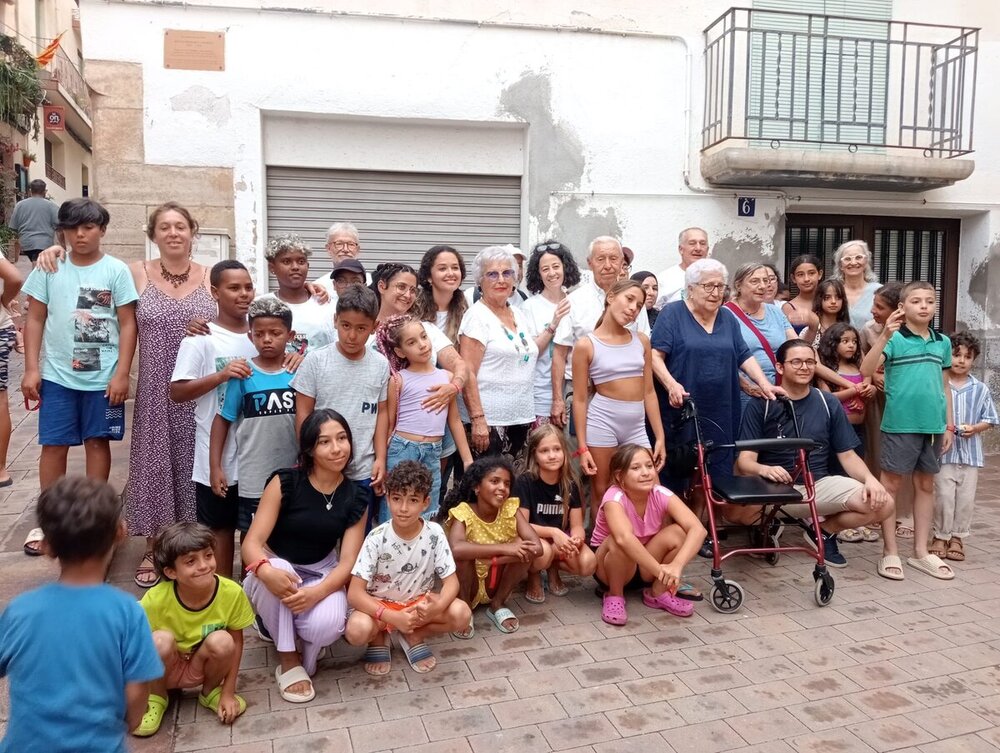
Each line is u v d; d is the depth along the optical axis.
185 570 2.79
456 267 4.44
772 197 7.22
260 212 6.29
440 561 3.39
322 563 3.38
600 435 4.30
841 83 7.14
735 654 3.52
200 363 3.62
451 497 3.92
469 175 6.84
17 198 16.08
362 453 3.66
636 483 3.87
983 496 6.31
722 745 2.82
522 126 6.73
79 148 25.17
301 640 3.26
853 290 5.89
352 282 4.41
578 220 6.83
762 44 6.71
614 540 3.84
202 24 6.06
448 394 3.86
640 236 6.97
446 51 6.45
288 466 3.59
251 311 3.52
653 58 6.86
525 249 6.88
